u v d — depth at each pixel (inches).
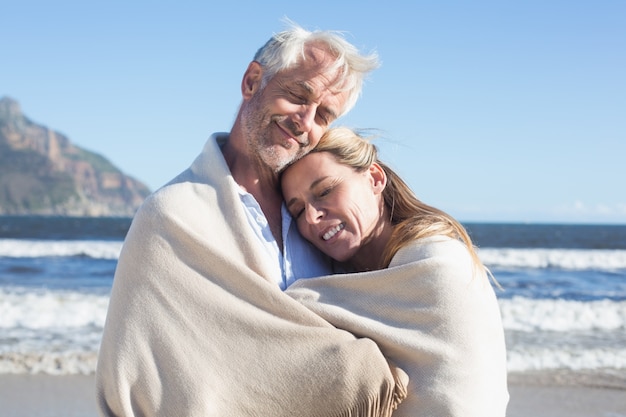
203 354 91.2
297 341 92.0
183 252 93.8
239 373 90.9
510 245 1828.2
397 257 101.9
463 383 90.5
